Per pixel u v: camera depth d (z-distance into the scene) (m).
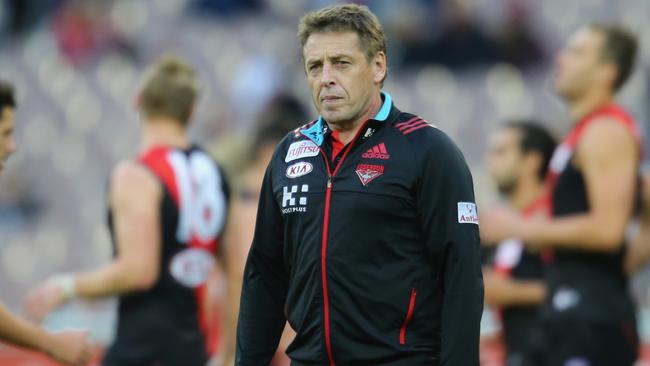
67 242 35.53
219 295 18.03
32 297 16.06
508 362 19.44
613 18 41.22
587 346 16.09
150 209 15.85
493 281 18.98
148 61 42.88
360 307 10.52
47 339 13.88
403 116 10.97
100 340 23.62
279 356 22.00
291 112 26.64
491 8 41.59
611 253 16.19
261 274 11.53
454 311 10.41
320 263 10.61
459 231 10.48
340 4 10.84
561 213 16.61
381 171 10.55
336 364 10.63
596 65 16.58
